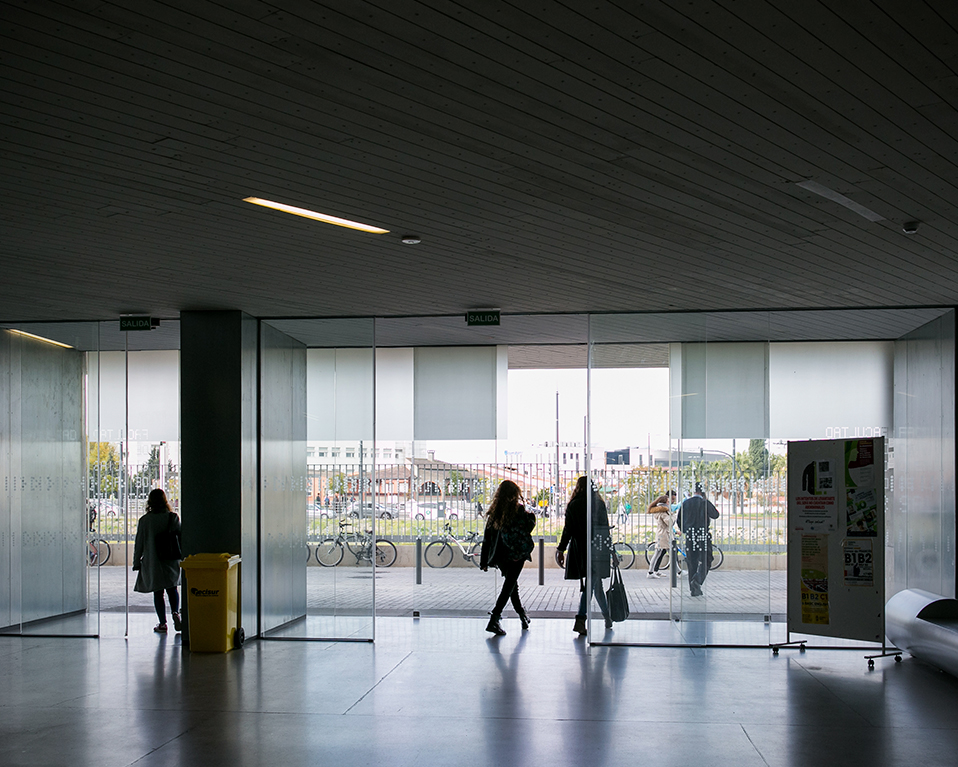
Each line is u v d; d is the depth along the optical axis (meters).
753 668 9.02
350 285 9.19
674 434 10.77
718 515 10.68
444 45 3.86
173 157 5.25
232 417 10.46
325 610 10.81
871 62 4.01
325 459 11.05
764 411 10.70
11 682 8.55
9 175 5.55
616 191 5.97
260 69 4.09
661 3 3.50
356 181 5.73
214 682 8.48
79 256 7.81
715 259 8.01
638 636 10.38
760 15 3.60
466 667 9.06
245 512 10.61
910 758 6.19
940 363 10.62
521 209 6.40
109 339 13.45
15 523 11.62
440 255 7.85
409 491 15.69
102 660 9.55
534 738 6.63
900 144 5.05
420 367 13.97
